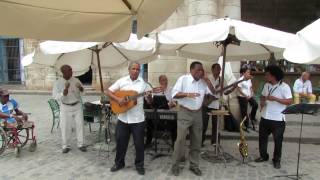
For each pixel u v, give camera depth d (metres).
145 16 2.44
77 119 8.01
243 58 8.28
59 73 9.10
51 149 8.23
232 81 9.08
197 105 6.36
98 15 2.37
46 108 14.62
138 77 6.41
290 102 6.76
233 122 9.59
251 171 6.81
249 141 9.31
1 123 7.57
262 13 18.00
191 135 6.53
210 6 9.88
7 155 7.73
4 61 21.61
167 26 10.55
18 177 6.44
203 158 7.55
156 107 7.62
